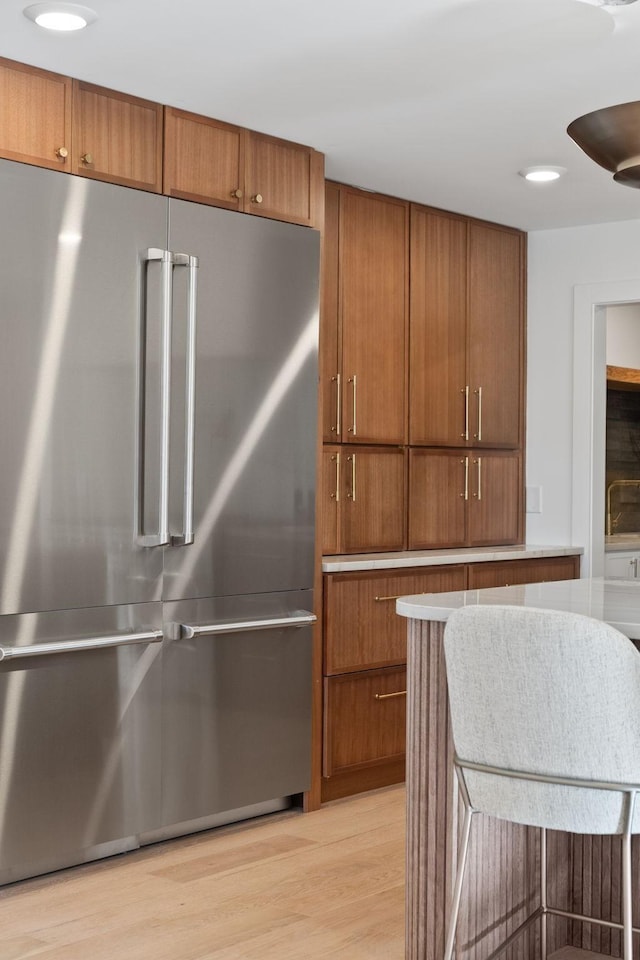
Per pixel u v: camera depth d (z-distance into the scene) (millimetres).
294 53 3236
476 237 5340
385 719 4551
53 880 3426
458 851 2570
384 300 4883
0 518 3230
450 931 2373
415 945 2688
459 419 5270
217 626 3775
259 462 3982
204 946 2943
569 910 2963
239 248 3910
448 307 5195
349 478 4738
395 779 4691
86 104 3473
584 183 4664
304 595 4164
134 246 3572
